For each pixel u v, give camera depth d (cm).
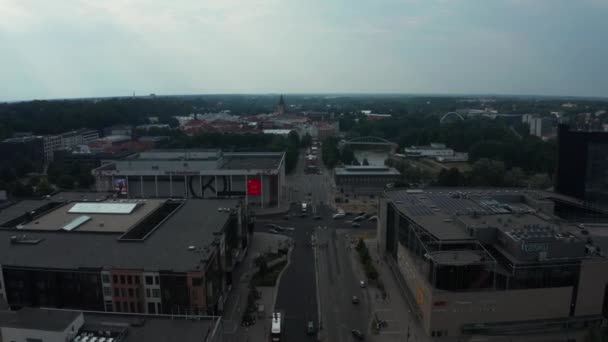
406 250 16012
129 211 18412
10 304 13562
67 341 9425
